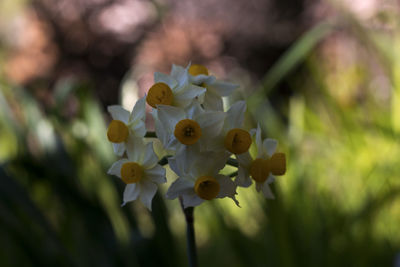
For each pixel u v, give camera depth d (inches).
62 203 32.0
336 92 50.9
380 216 38.1
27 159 30.5
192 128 17.8
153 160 18.6
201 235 47.0
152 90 18.2
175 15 99.3
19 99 34.7
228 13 113.7
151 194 18.7
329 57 64.5
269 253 33.1
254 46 110.0
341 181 41.6
